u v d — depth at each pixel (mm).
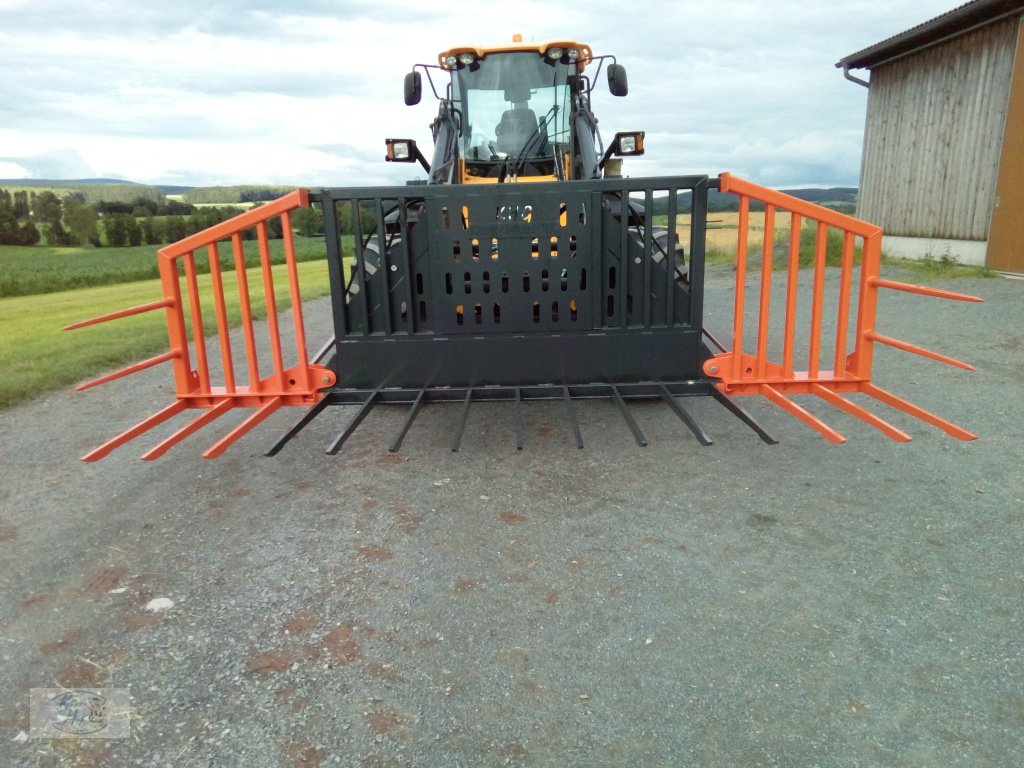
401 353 3895
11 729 2078
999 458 3852
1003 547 2914
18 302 17672
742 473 3836
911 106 11602
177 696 2203
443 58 5848
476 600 2688
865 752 1886
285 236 3729
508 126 5867
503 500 3600
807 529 3152
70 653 2438
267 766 1915
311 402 3916
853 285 10742
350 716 2092
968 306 7965
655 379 3912
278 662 2354
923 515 3232
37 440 4891
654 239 4098
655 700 2115
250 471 4176
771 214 3654
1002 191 9820
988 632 2367
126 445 4738
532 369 3902
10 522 3545
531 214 3717
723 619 2506
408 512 3498
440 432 4785
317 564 3006
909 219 11797
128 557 3135
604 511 3422
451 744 1972
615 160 6172
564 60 5820
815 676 2191
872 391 3695
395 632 2500
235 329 9711
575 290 3805
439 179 5555
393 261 3844
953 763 1836
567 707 2100
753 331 7918
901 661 2242
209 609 2689
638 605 2611
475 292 3818
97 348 7891
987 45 9961
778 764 1858
